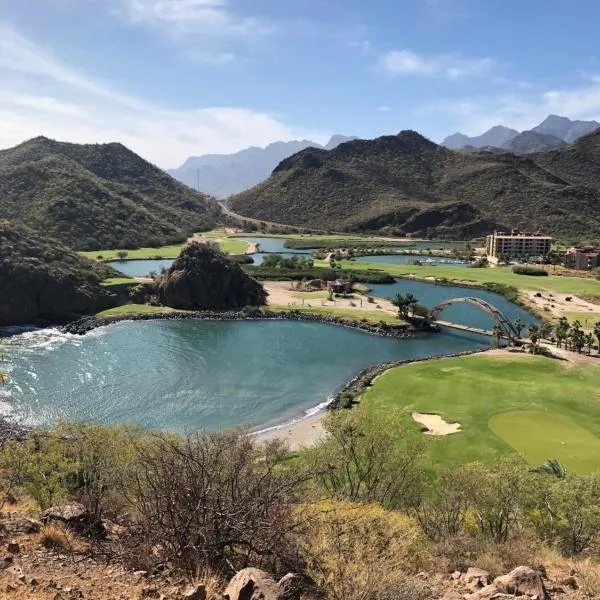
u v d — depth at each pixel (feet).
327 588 38.06
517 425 190.39
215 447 51.49
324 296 476.54
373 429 108.06
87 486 79.71
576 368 270.05
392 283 564.71
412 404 215.72
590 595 44.24
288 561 40.45
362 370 283.59
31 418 206.08
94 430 94.27
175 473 41.73
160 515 40.22
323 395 245.04
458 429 187.21
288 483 45.44
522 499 89.97
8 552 39.47
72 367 271.49
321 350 321.32
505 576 43.50
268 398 239.50
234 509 39.70
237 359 296.71
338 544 44.06
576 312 428.97
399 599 38.93
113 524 50.72
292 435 195.31
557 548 74.59
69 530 46.75
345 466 104.88
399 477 105.50
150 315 398.62
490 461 159.22
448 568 51.29
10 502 67.87
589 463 159.02
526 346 318.45
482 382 245.24
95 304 401.08
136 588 33.94
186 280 430.20
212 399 236.22
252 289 458.09
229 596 33.01
